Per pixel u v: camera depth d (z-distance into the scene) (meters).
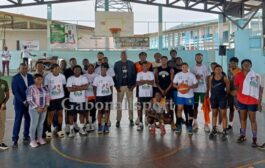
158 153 6.12
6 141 7.00
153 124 7.67
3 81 6.42
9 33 25.95
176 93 7.66
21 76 6.59
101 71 7.54
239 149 6.30
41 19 26.36
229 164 5.48
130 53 20.66
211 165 5.43
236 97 6.90
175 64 7.83
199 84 7.82
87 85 7.46
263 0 12.45
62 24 20.53
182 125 8.41
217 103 7.15
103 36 20.44
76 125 7.70
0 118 6.41
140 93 7.86
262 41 12.94
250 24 16.61
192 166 5.39
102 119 7.70
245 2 15.73
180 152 6.16
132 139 7.13
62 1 15.62
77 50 20.66
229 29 19.11
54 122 7.46
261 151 6.16
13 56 20.25
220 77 7.08
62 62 7.92
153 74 7.85
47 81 7.05
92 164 5.55
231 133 7.54
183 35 24.31
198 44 23.84
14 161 5.69
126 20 20.52
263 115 9.33
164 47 23.75
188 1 16.69
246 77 6.46
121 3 21.83
